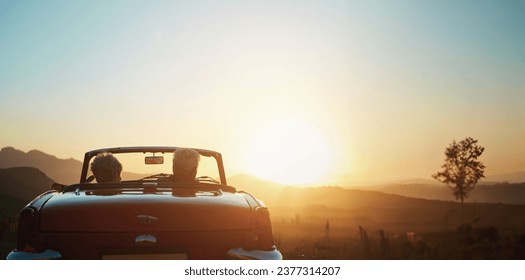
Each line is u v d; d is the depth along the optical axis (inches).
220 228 149.9
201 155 200.1
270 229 155.8
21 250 145.9
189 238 146.9
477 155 1245.1
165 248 145.6
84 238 144.3
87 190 164.7
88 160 197.2
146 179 197.2
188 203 149.7
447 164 1275.8
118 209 146.1
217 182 197.3
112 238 144.2
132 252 144.3
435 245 979.9
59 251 144.3
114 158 184.5
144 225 145.2
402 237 1056.2
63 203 149.0
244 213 153.6
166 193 159.3
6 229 342.6
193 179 184.4
